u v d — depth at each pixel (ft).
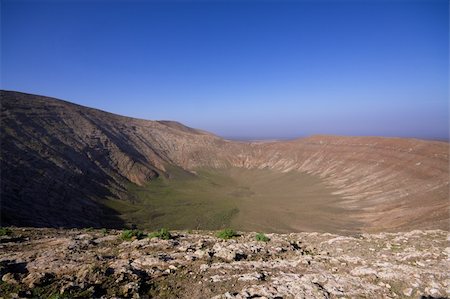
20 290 26.81
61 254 38.55
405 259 38.22
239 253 41.32
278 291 28.40
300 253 43.91
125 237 50.67
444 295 28.09
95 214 201.26
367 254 41.50
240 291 28.40
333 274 34.06
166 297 27.53
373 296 28.19
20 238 51.21
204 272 33.55
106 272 31.65
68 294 26.32
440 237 49.55
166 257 38.29
